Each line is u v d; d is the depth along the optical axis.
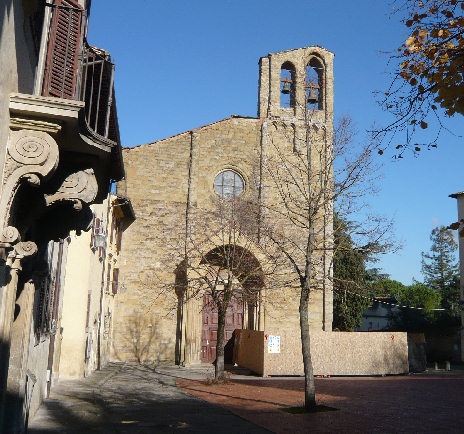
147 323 25.36
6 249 5.16
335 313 32.56
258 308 25.80
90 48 7.73
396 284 49.25
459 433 10.02
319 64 29.78
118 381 17.78
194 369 23.36
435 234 57.66
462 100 4.80
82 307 16.78
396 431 10.17
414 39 5.00
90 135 6.05
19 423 7.21
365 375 23.72
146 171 26.75
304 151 26.97
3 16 4.57
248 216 21.94
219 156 27.42
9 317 5.90
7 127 5.22
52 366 13.15
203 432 9.78
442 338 37.00
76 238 17.00
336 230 15.73
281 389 17.42
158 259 25.92
